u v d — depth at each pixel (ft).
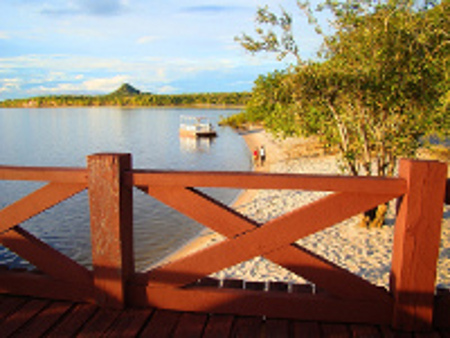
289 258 7.55
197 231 51.42
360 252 32.32
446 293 7.70
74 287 8.51
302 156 102.73
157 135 228.02
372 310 7.61
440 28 24.04
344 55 26.37
